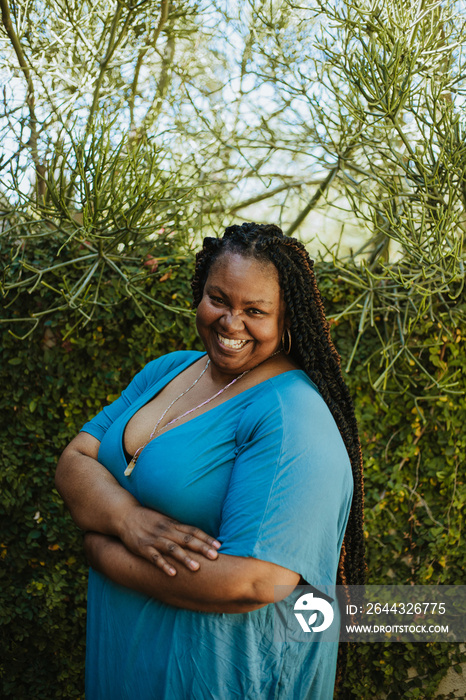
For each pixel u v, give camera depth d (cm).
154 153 217
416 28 221
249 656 120
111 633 132
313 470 114
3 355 258
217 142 301
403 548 264
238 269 122
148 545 120
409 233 240
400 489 259
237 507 114
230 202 324
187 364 155
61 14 283
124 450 141
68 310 254
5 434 261
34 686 264
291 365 135
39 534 261
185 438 127
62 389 264
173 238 265
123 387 264
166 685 120
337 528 123
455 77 249
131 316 258
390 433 263
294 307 129
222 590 111
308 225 369
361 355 259
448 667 266
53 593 260
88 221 215
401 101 212
